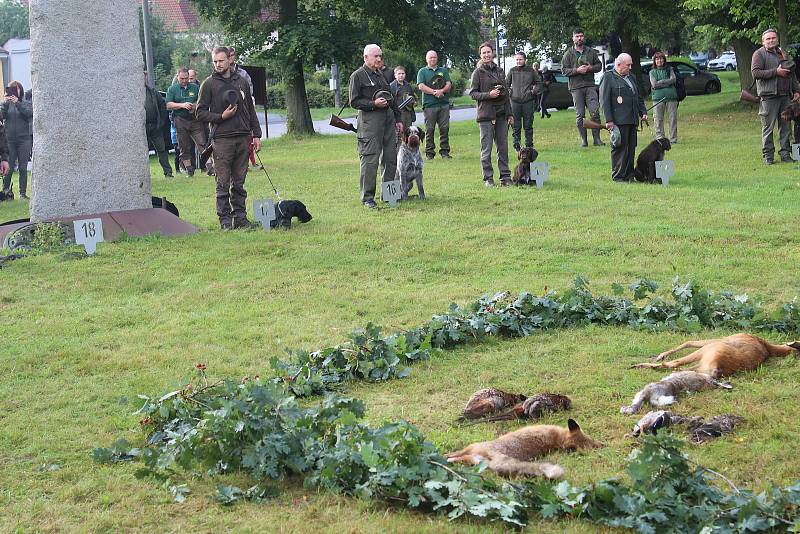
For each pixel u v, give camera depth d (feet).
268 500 16.21
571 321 26.91
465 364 23.70
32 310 31.09
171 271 35.86
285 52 101.81
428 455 15.87
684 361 21.94
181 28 211.00
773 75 59.00
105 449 18.33
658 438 14.79
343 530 14.75
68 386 23.31
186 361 24.98
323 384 22.24
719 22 102.99
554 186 53.16
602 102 54.19
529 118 69.97
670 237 38.47
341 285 33.22
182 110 67.21
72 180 42.01
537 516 14.97
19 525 15.66
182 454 17.11
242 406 17.26
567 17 119.75
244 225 43.73
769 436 17.69
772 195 47.70
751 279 31.68
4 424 20.68
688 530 14.05
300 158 78.33
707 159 63.52
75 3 41.63
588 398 20.51
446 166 64.59
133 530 15.38
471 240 39.40
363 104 47.50
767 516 13.85
